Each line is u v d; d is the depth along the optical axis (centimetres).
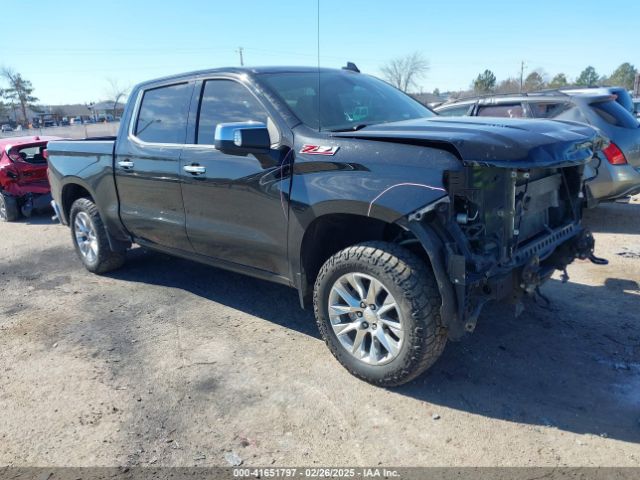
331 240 355
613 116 640
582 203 379
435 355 300
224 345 390
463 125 315
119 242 548
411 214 277
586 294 447
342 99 391
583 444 266
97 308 477
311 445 274
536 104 719
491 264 287
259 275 390
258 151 342
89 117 8238
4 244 773
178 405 314
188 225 423
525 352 356
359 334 323
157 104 454
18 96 7581
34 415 311
